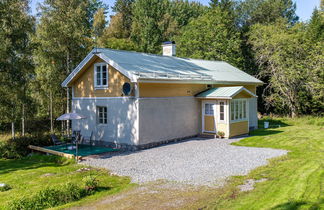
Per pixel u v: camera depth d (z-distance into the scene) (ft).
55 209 22.17
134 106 47.16
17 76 54.03
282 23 109.40
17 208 22.39
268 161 35.19
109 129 51.62
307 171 28.78
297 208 19.38
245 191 23.85
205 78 58.80
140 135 47.01
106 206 22.18
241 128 59.47
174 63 63.05
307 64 88.12
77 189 25.13
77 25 69.62
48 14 68.13
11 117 55.52
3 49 50.70
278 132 63.46
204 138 57.31
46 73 64.80
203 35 111.14
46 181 30.25
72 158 42.24
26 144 52.49
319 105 92.22
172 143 52.13
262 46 101.24
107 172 32.86
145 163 36.68
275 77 92.68
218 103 56.95
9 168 41.09
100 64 52.85
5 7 51.78
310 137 53.47
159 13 154.30
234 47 106.32
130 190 25.90
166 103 52.16
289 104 94.38
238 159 36.94
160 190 25.45
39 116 76.38
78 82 57.52
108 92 51.62
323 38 91.81
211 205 21.09
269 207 19.88
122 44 117.39
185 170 32.27
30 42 57.21
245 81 69.51
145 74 47.01
